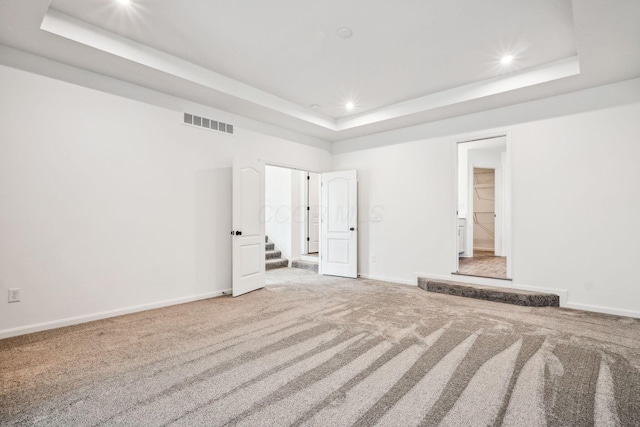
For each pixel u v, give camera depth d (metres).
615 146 3.39
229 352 2.45
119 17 2.61
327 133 5.44
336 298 4.09
